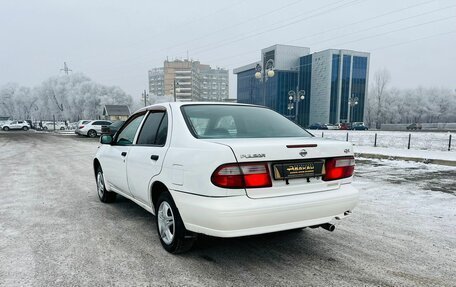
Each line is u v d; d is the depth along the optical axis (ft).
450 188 23.35
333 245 12.76
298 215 10.08
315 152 10.51
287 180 10.10
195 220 9.93
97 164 19.52
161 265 10.85
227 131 11.71
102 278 9.96
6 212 16.87
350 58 223.71
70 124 219.20
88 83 307.17
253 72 260.21
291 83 244.01
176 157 10.71
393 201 19.65
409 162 37.50
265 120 13.24
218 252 11.94
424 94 294.46
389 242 13.12
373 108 284.41
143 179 12.85
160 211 12.10
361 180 26.45
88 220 15.56
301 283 9.78
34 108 358.64
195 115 12.05
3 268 10.55
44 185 24.20
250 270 10.59
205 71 443.73
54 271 10.37
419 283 9.87
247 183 9.46
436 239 13.48
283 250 12.21
